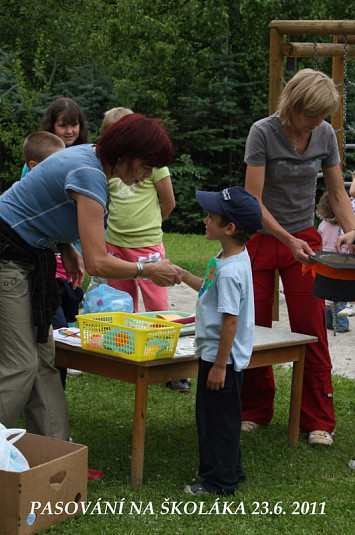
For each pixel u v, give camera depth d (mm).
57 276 4750
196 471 3641
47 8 23016
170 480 3508
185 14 18766
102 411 4613
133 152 2961
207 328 3344
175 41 18297
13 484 2795
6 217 3246
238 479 3488
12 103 16703
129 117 3014
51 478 3186
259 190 3988
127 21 18656
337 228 6848
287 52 6758
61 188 3117
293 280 4125
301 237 4125
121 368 3449
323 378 4164
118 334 3363
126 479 3512
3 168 17656
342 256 3818
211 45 19469
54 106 4961
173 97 18141
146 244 5043
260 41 18609
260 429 4316
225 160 18547
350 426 4441
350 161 17297
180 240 14641
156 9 18906
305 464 3789
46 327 3307
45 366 3521
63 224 3209
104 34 21062
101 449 3928
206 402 3383
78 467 3070
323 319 4168
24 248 3256
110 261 3129
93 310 4609
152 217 5062
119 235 5039
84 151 3145
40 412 3523
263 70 18656
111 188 5031
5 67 17203
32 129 16547
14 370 3271
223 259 3332
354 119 16812
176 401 4840
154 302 5098
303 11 18344
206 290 3375
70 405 4699
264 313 4246
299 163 3986
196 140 17484
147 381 3375
